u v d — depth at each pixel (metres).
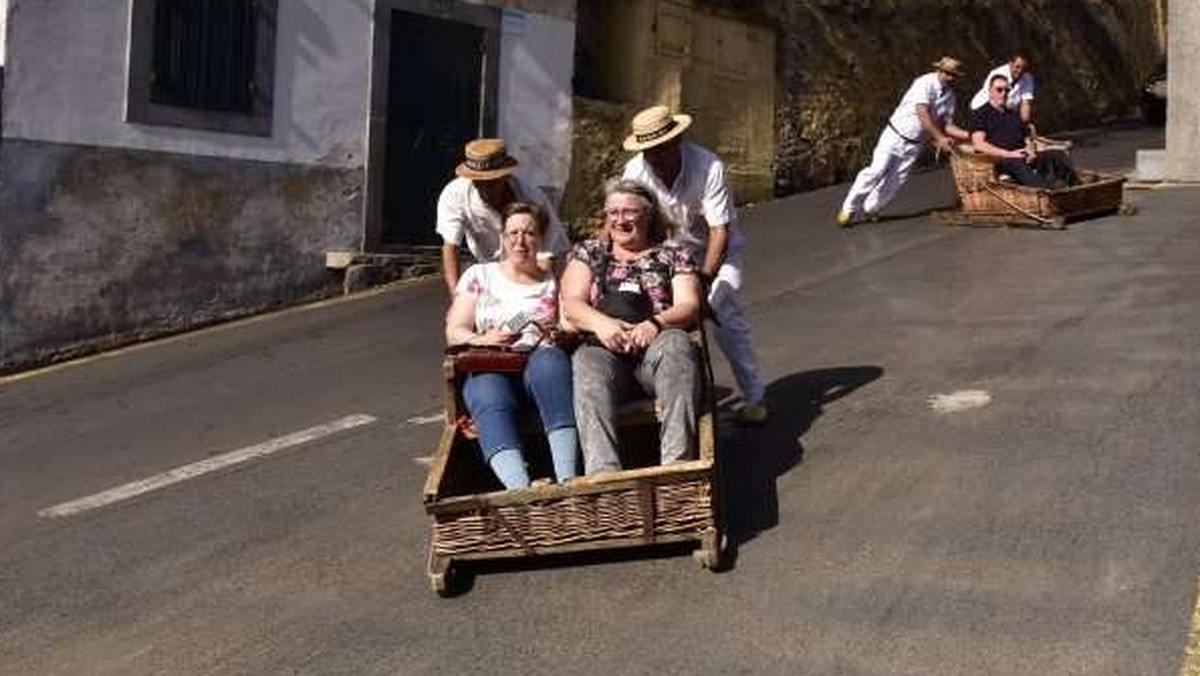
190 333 10.73
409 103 12.27
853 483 5.63
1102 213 12.05
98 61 10.09
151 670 4.52
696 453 5.15
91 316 10.22
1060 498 5.23
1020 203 11.69
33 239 9.86
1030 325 8.02
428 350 9.41
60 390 9.08
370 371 8.87
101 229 10.23
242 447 7.23
